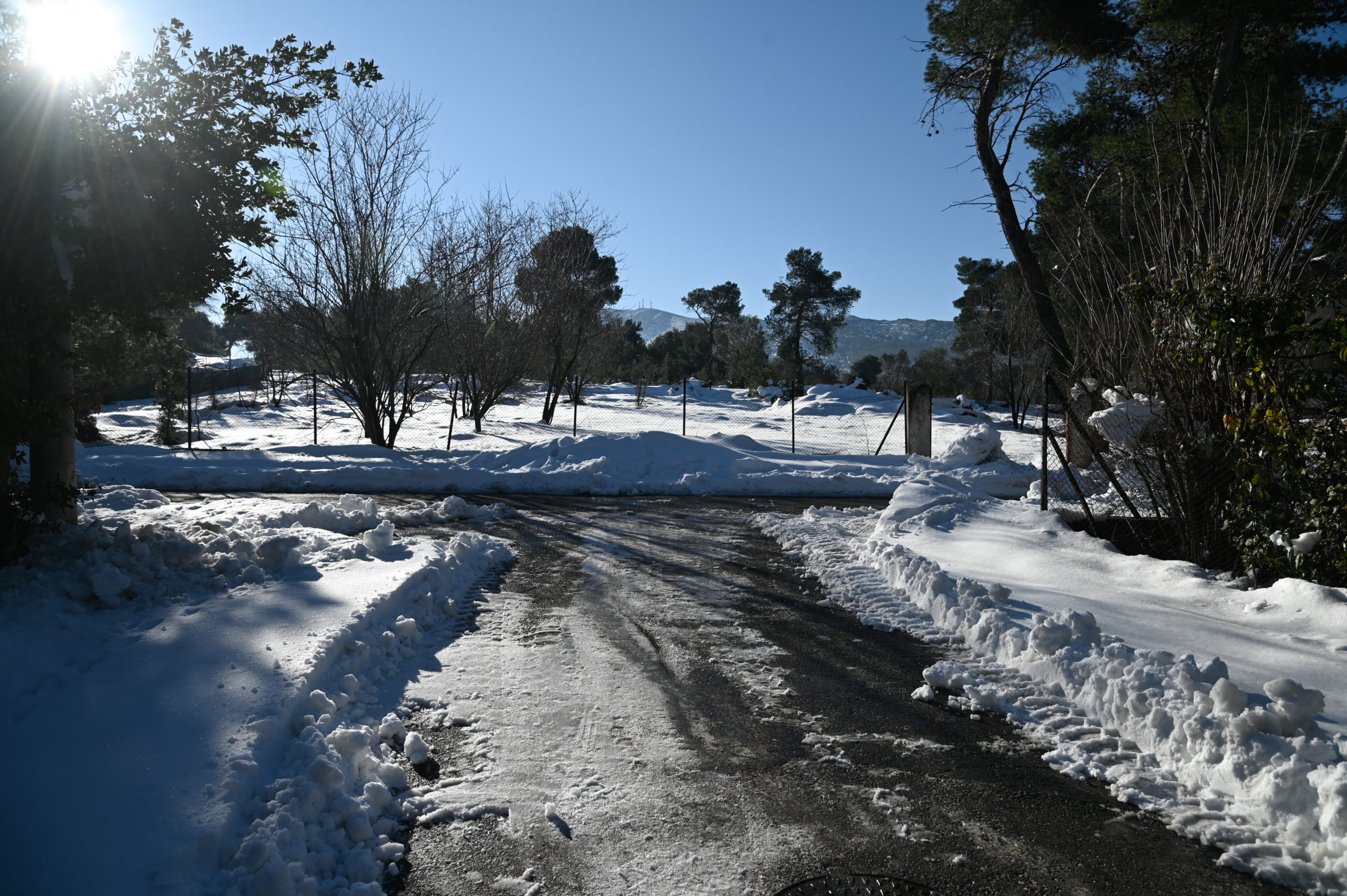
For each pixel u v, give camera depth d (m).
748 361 60.09
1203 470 6.69
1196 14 16.06
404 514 9.54
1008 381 36.81
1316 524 5.45
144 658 4.11
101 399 17.94
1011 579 6.61
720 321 78.94
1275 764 3.20
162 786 2.95
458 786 3.38
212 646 4.29
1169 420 7.01
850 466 15.17
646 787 3.39
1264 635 4.88
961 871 2.83
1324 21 16.12
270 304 16.33
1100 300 8.86
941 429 26.58
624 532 9.29
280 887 2.48
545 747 3.75
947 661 5.02
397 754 3.64
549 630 5.52
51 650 4.21
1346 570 5.27
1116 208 13.05
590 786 3.39
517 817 3.14
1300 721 3.44
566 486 13.07
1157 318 6.96
